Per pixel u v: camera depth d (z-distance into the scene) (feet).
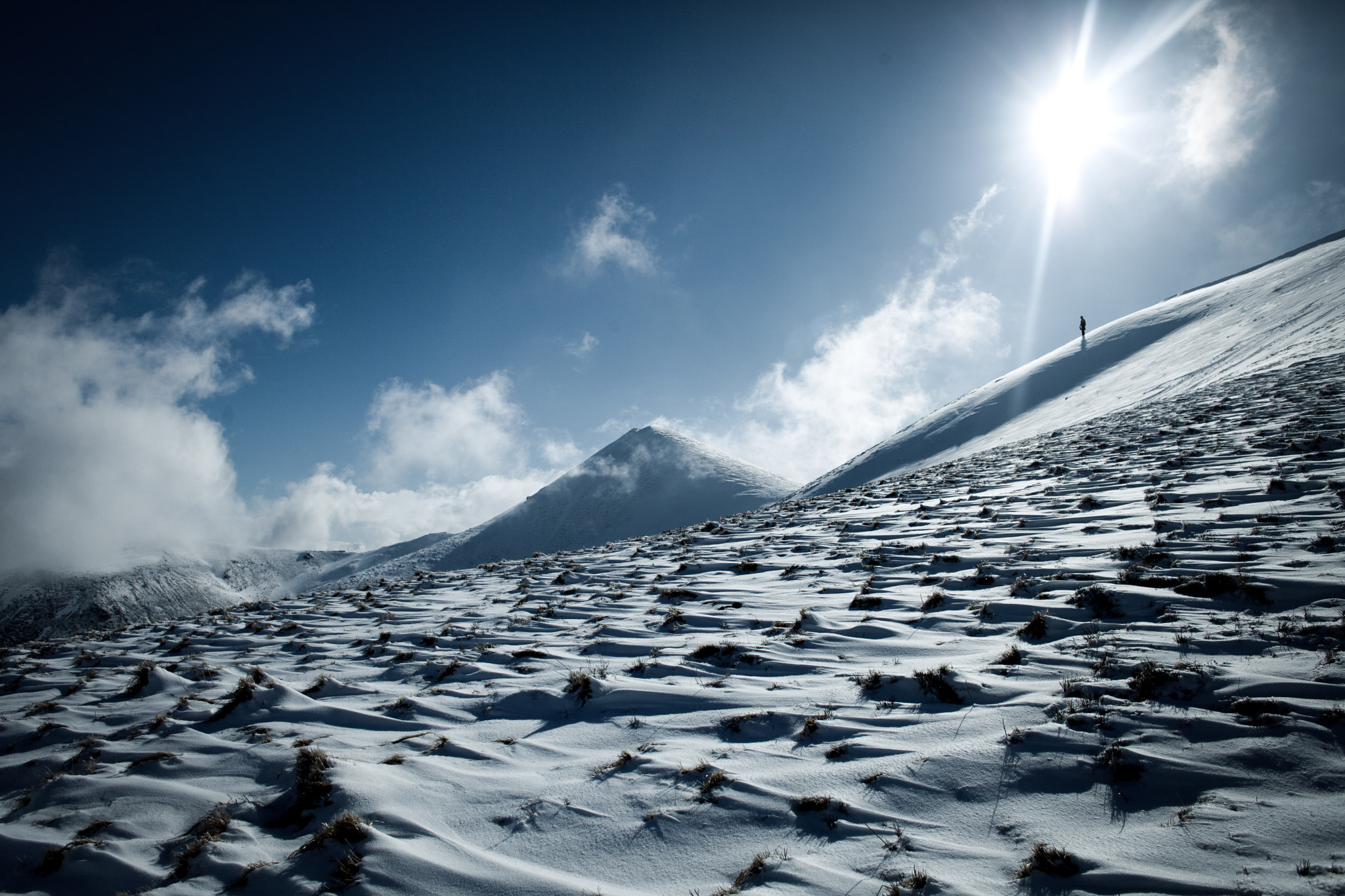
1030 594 25.95
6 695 31.71
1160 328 171.42
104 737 23.16
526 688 24.22
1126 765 13.44
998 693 17.80
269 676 27.37
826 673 21.93
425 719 22.50
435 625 38.63
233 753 20.38
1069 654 19.57
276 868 13.70
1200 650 18.16
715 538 61.98
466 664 28.27
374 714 23.02
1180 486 39.24
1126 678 17.30
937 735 16.25
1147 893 10.21
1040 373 185.16
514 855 13.76
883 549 40.37
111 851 14.93
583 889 12.28
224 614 54.95
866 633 25.31
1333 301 98.63
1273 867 10.25
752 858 12.66
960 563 33.55
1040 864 11.14
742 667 23.84
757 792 14.79
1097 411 120.57
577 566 56.80
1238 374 92.07
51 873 14.64
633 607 36.88
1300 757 12.78
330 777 16.78
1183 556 25.80
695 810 14.48
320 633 40.65
